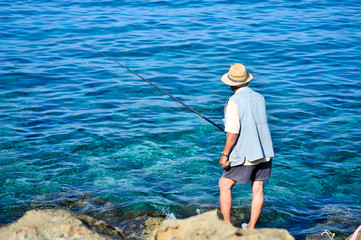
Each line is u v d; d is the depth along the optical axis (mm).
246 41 18266
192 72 14945
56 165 9180
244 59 16266
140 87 13719
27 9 23094
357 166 9227
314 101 12633
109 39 18422
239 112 6445
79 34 19031
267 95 13070
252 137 6449
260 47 17578
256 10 23359
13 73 14625
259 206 6727
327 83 14000
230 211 7324
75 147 9969
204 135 10633
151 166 9227
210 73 14875
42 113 11750
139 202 7902
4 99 12586
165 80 14242
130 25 20375
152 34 19109
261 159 6523
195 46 17609
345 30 19922
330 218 7473
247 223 7340
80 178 8719
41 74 14656
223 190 6820
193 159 9508
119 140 10336
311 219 7461
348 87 13688
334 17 22031
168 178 8773
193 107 12242
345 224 7289
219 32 19469
